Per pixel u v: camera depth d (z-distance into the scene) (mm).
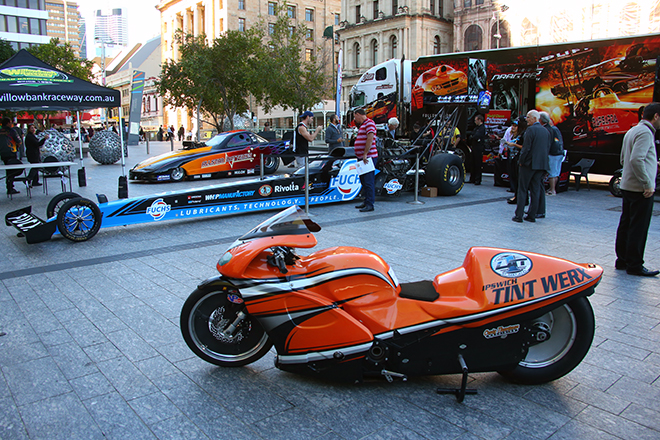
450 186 10500
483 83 12352
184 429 2533
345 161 9461
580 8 40750
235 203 8195
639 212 4844
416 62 14203
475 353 2789
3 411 2709
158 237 6945
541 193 8016
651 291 4516
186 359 3332
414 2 49312
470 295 2785
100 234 7184
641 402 2750
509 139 11820
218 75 29469
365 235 6859
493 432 2480
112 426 2564
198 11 71312
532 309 2701
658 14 36844
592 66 11008
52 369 3189
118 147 19656
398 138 15719
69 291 4684
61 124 51312
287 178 8750
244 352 3160
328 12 68000
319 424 2568
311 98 28016
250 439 2445
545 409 2689
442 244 6316
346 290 2795
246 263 2766
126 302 4387
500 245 6254
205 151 14266
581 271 2771
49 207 6816
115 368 3203
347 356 2768
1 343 3574
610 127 10891
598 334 3625
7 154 12250
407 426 2539
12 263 5668
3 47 35938
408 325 2740
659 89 10008
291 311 2791
